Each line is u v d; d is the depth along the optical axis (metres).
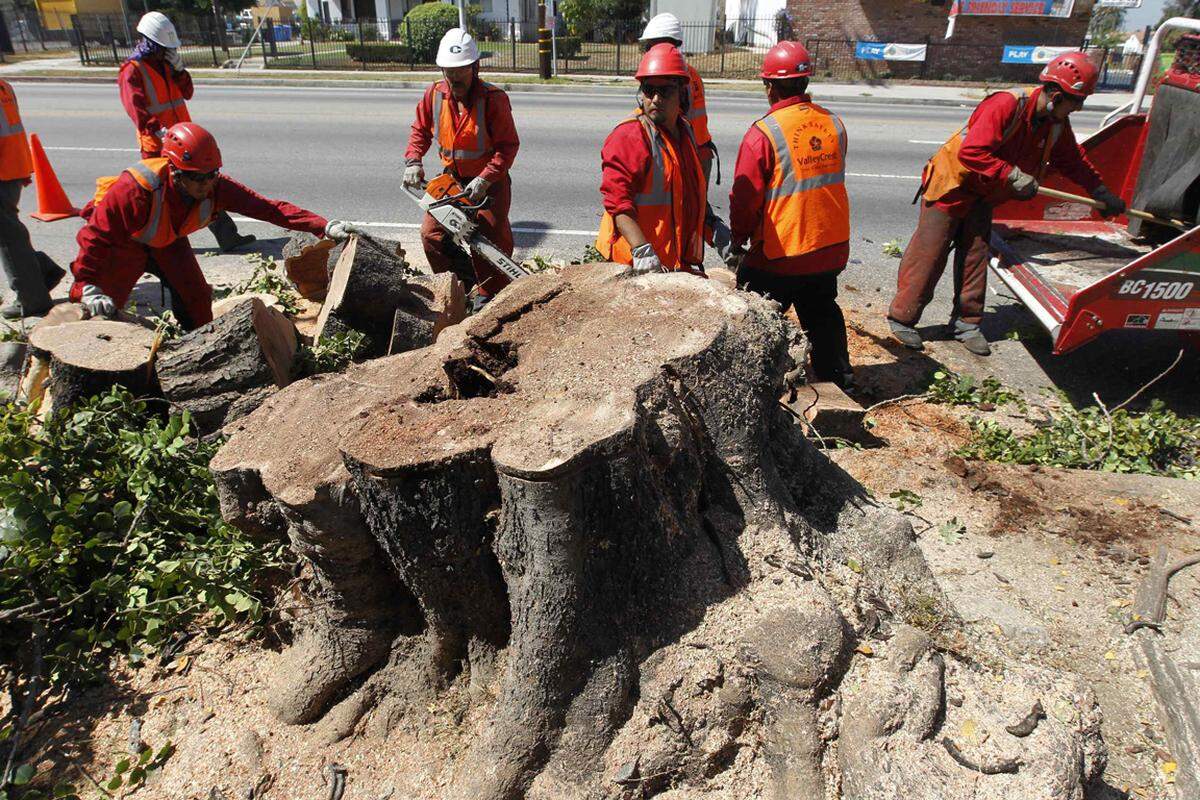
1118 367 5.62
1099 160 6.07
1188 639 2.99
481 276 5.45
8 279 5.97
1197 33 5.54
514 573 2.15
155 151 6.12
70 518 2.95
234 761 2.49
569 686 2.20
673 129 3.69
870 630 2.35
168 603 2.86
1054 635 3.02
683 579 2.28
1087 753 2.26
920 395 5.06
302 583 2.81
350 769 2.45
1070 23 21.56
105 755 2.57
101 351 3.52
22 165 5.59
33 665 2.85
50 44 31.84
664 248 3.77
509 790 2.23
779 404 2.77
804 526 2.56
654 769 2.16
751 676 2.19
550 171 10.22
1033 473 4.08
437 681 2.55
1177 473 4.23
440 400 2.59
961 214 5.32
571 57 24.20
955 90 20.08
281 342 3.62
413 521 2.13
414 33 23.67
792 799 2.12
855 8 22.44
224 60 24.69
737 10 29.61
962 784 2.06
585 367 2.33
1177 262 4.42
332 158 10.57
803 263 4.24
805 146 4.07
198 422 3.44
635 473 2.11
